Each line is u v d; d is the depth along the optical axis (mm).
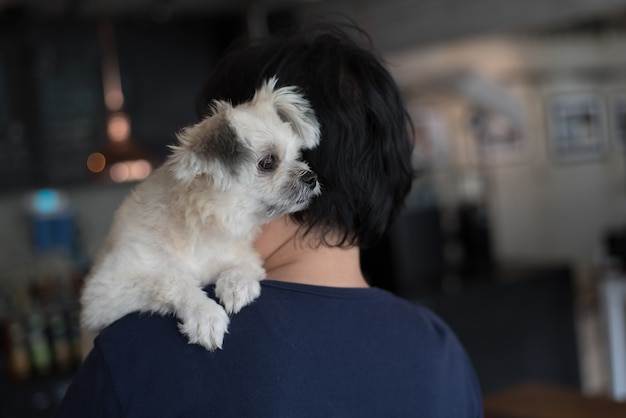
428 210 3740
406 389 897
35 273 3498
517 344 3609
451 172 5605
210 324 809
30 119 3727
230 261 1101
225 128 1058
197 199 1094
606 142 6758
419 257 3666
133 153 3109
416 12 4180
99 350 820
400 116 989
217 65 1128
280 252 1024
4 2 3492
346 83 946
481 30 3996
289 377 814
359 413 853
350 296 907
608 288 3545
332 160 921
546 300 3762
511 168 6070
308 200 923
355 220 952
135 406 778
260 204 1062
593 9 3518
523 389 2023
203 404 778
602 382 4277
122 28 3930
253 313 851
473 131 5793
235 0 3865
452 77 4922
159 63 4035
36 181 3766
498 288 3557
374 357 884
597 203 6734
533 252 6215
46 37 3736
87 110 3848
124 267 1066
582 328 5355
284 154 1075
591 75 6582
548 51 6242
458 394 985
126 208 1149
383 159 956
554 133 6383
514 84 6074
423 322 976
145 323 837
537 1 3646
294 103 944
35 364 2742
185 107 4113
